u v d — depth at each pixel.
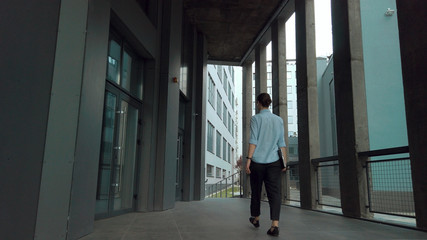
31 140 2.32
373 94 10.38
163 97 5.75
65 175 2.52
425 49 3.35
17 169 2.28
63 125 2.50
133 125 5.16
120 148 4.66
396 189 4.83
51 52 2.43
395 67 10.47
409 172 4.75
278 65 8.80
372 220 4.18
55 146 2.41
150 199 5.28
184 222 3.89
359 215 4.54
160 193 5.44
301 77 7.02
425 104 3.32
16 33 2.43
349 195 4.82
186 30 9.07
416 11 3.50
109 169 4.30
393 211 4.59
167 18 6.07
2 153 2.27
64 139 2.51
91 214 3.09
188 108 9.23
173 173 6.07
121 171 4.69
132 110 5.12
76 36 2.68
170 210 5.55
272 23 9.35
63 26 2.52
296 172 7.59
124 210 4.79
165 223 3.79
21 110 2.35
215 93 23.12
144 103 5.49
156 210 5.39
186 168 8.84
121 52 4.65
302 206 6.63
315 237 2.93
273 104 9.08
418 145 3.39
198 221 4.00
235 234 3.01
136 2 4.68
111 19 4.09
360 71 4.96
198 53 10.20
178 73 6.54
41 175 2.28
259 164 3.10
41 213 2.27
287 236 2.96
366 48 10.62
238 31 10.26
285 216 4.95
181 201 8.59
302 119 6.83
